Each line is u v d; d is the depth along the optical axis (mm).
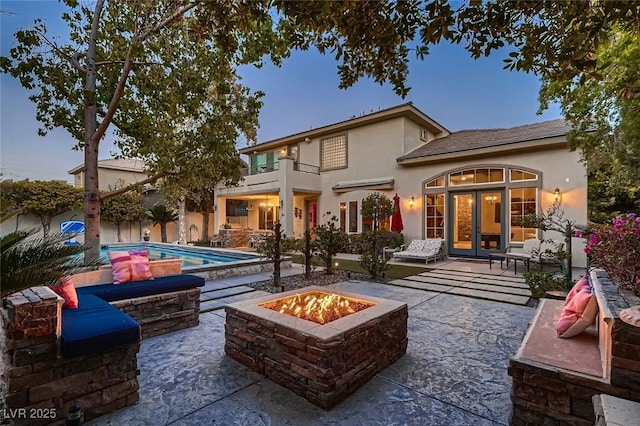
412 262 9867
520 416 2033
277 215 17812
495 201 10016
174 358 3131
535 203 9172
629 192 10633
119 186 16703
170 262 4375
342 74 3070
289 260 8758
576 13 1850
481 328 3955
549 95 6555
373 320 2787
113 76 6160
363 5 2229
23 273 2207
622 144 6152
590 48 1932
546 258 7617
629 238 2338
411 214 11789
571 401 1865
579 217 8453
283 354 2623
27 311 2025
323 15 2244
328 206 14492
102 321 2428
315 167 15078
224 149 6781
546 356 2111
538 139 8906
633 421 1441
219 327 4020
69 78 5816
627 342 1705
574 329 2422
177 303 3928
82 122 6172
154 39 5945
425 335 3734
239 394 2510
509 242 9664
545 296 5090
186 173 6500
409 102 11680
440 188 11070
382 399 2443
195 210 18500
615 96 5379
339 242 7594
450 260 10250
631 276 2354
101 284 3836
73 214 14727
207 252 11734
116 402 2307
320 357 2342
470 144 10711
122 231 16703
